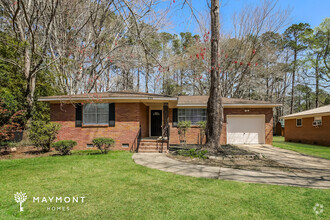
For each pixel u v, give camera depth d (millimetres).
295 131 17562
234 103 12758
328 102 29469
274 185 4570
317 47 23500
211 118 8594
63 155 8477
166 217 3031
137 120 10328
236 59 21328
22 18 11977
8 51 11812
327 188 4418
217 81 8531
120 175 5332
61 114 10594
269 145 12750
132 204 3486
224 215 3104
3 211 3209
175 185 4508
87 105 10508
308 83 26828
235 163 7023
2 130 8867
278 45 25344
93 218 3004
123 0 5629
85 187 4367
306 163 7227
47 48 12758
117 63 15031
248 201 3637
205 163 6980
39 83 13188
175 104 11930
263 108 13250
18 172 5609
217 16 8461
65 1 11281
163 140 9820
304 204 3523
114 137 10328
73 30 13188
